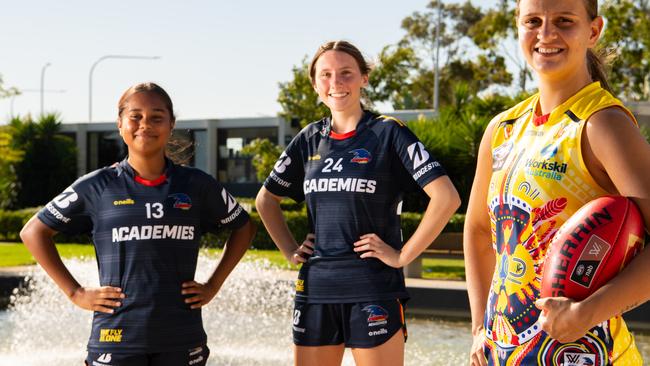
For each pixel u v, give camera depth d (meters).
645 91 22.28
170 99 3.15
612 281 1.79
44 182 26.70
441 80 38.66
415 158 3.08
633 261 1.80
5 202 26.11
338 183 3.12
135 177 3.06
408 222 12.08
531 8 2.05
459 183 15.38
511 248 2.09
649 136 11.86
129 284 2.96
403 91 23.34
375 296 3.05
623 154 1.89
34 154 26.59
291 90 23.23
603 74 2.21
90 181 3.08
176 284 3.00
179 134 3.57
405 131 3.12
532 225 2.02
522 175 2.06
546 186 2.00
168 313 2.95
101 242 3.03
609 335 1.95
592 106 1.98
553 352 1.98
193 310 3.04
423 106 39.06
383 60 22.16
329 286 3.09
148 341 2.92
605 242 1.81
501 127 2.24
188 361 2.99
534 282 2.02
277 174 3.40
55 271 3.10
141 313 2.93
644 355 5.98
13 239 19.06
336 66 3.19
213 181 3.16
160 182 3.05
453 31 39.22
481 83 36.09
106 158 34.81
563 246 1.86
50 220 3.10
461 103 18.67
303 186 3.35
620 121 1.92
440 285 8.45
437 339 6.73
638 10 21.59
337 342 3.12
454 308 8.11
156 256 2.97
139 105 3.03
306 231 14.52
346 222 3.10
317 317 3.13
